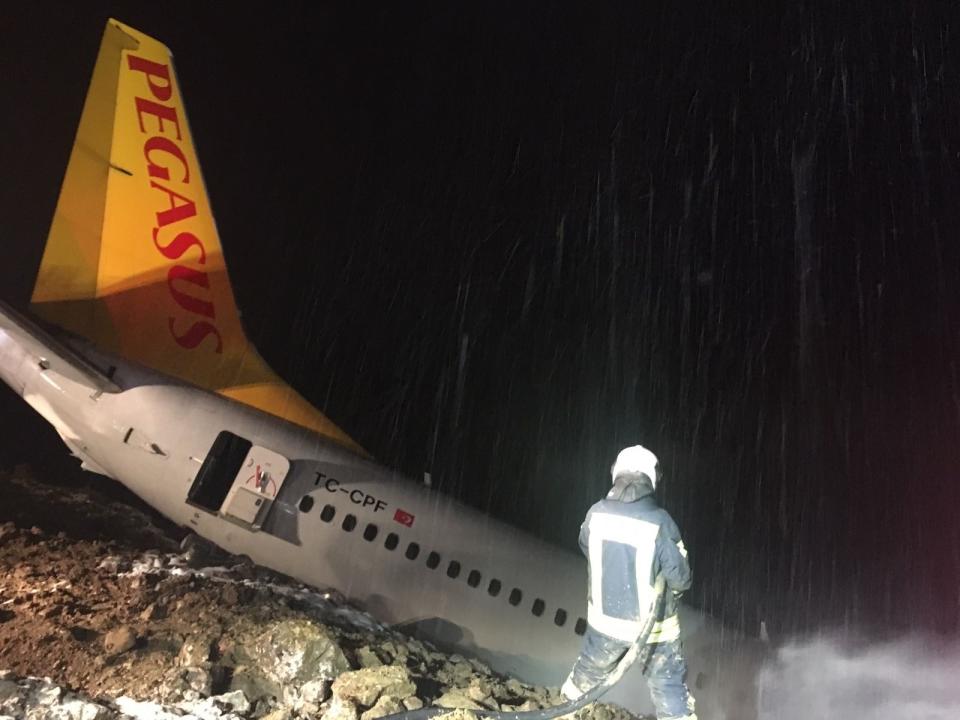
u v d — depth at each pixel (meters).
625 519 5.48
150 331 11.11
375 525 10.27
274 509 10.10
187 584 8.30
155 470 10.22
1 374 10.65
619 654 5.61
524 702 7.78
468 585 10.27
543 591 10.50
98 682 5.78
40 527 10.63
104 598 7.70
